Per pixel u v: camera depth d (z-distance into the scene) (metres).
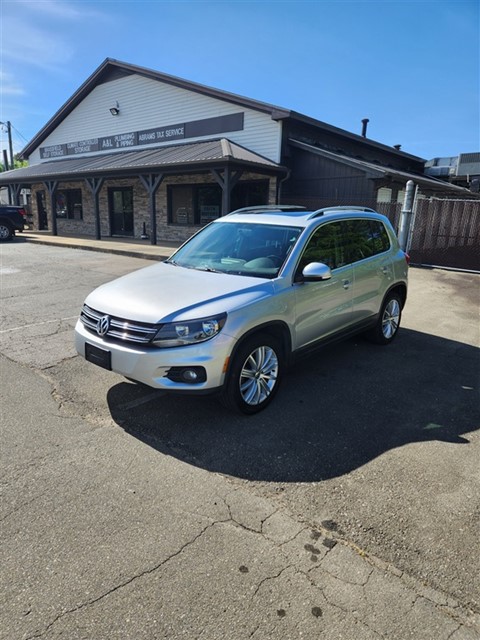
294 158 15.50
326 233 4.69
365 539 2.46
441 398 4.32
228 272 4.29
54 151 24.31
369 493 2.86
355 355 5.56
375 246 5.57
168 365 3.36
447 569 2.28
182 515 2.62
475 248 12.17
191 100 17.50
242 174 15.36
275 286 3.95
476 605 2.08
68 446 3.32
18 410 3.87
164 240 18.92
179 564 2.27
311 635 1.90
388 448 3.39
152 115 19.03
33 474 2.97
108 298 3.85
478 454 3.33
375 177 13.43
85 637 1.88
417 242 13.07
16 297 8.08
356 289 5.02
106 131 21.23
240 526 2.54
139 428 3.61
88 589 2.11
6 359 5.05
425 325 7.04
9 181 21.91
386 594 2.12
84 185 22.27
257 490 2.87
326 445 3.42
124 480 2.94
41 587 2.12
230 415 3.86
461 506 2.75
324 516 2.64
